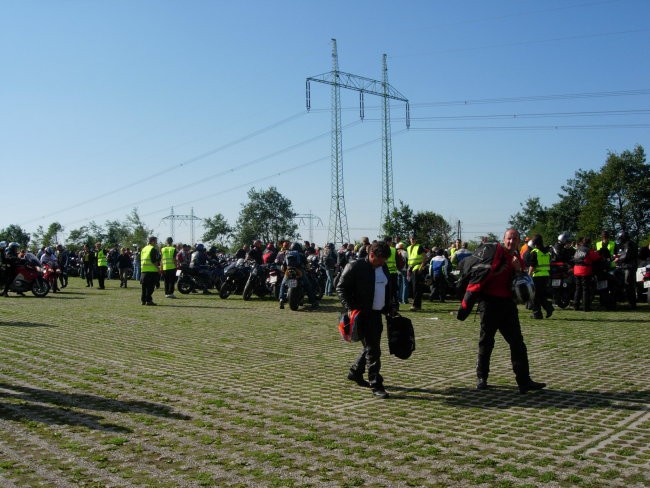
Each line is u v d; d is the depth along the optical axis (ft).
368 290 22.30
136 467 14.85
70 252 126.21
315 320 44.47
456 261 58.90
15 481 13.98
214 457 15.53
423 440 16.84
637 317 45.03
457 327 39.91
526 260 43.88
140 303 58.49
